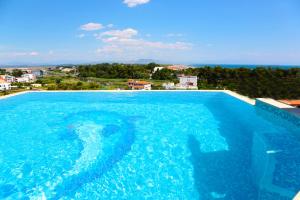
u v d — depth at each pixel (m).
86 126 7.69
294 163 4.67
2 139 6.51
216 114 8.74
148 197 3.99
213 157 5.33
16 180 4.52
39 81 74.88
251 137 6.38
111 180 4.52
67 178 4.58
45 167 5.00
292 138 6.02
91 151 5.79
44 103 10.48
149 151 5.76
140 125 7.72
